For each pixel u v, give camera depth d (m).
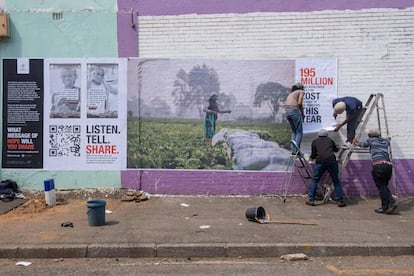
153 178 10.66
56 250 7.09
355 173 10.53
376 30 10.40
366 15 10.40
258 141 10.62
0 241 7.39
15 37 10.64
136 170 10.66
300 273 6.30
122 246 7.13
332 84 10.48
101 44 10.65
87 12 10.64
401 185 10.45
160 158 10.66
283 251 7.10
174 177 10.66
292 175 10.57
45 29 10.64
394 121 10.42
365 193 10.53
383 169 9.02
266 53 10.55
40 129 10.68
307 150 10.55
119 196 10.52
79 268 6.61
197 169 10.66
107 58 10.65
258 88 10.59
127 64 10.65
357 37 10.43
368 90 10.43
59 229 8.06
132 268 6.59
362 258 7.01
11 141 10.69
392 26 10.38
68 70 10.65
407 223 8.40
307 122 10.55
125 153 10.67
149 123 10.66
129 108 10.67
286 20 10.51
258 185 10.61
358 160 10.52
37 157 10.67
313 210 9.39
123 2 10.64
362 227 8.11
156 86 10.66
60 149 10.68
